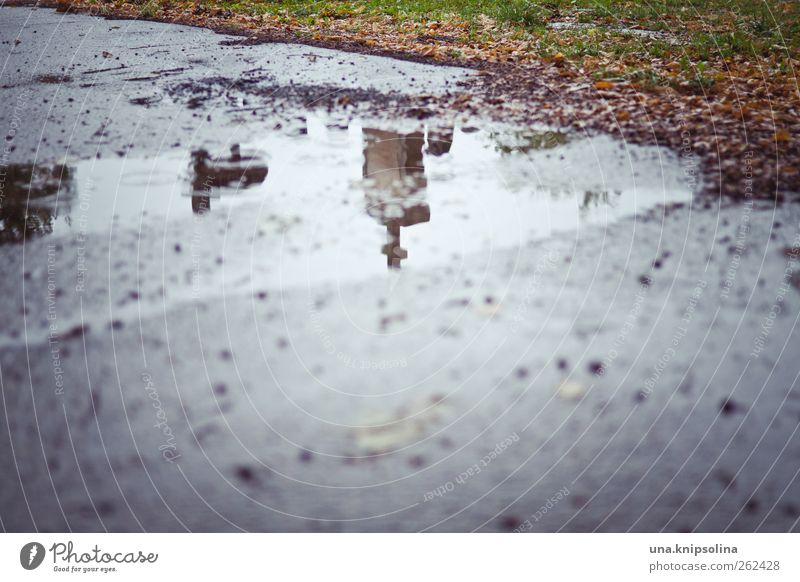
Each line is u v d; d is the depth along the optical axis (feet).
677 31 32.76
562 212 13.25
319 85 22.61
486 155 16.29
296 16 40.11
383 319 9.90
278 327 9.68
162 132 17.88
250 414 8.03
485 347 9.30
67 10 40.83
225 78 23.61
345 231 12.51
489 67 25.46
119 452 7.41
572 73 23.95
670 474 7.17
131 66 25.49
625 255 11.68
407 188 14.43
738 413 8.01
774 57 26.94
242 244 12.01
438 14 39.99
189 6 42.19
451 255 11.67
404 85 22.58
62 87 22.38
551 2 40.47
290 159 16.02
